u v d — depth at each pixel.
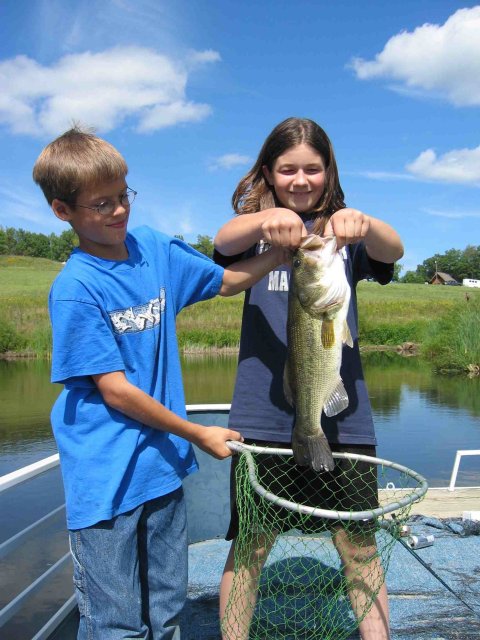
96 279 2.15
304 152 2.54
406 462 8.63
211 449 2.25
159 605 2.20
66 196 2.14
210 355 26.34
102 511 2.02
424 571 3.28
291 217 2.30
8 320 30.28
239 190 2.85
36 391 16.77
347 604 2.74
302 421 2.33
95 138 2.21
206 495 3.81
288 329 2.43
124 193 2.20
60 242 107.56
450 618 2.79
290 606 2.73
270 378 2.57
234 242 2.50
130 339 2.20
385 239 2.45
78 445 2.10
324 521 2.38
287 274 2.64
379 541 2.94
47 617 2.73
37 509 4.39
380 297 51.22
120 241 2.21
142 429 2.15
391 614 2.83
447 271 129.50
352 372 2.59
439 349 22.86
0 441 10.52
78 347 2.07
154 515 2.18
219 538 3.83
